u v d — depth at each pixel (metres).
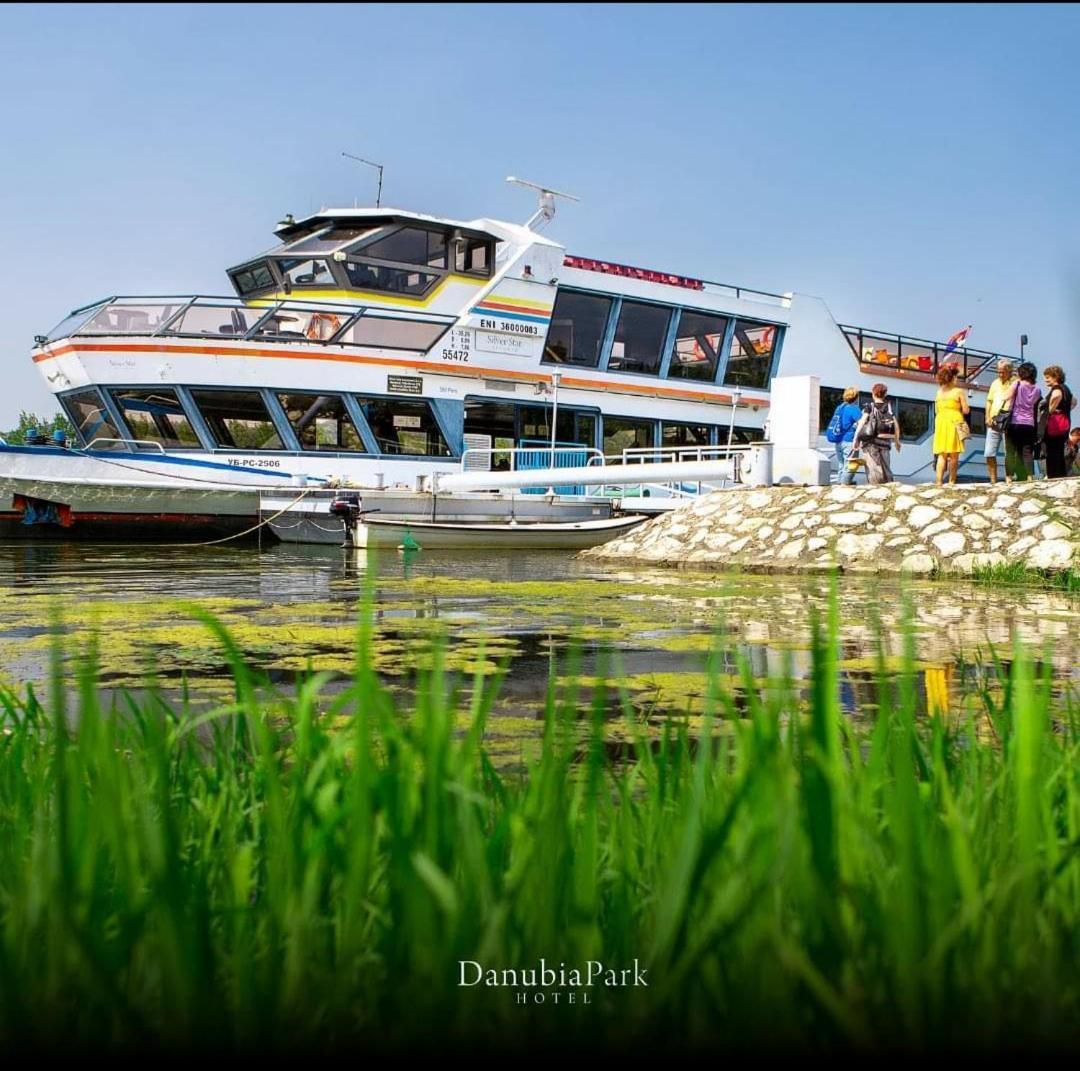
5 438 17.47
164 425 16.97
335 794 1.29
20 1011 0.88
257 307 17.69
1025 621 6.09
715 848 0.93
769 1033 0.87
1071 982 0.95
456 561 12.73
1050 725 2.43
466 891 0.99
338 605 7.04
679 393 21.41
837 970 0.92
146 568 11.12
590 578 9.89
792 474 13.33
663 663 4.45
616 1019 0.89
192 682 3.89
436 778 1.01
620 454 20.83
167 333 16.86
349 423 17.58
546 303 19.33
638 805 1.63
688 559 11.88
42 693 3.62
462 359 18.41
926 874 1.00
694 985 0.90
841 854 0.99
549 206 20.50
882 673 1.41
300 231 19.33
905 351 25.94
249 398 17.16
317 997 0.94
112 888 1.11
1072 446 14.68
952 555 10.35
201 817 1.48
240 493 16.61
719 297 22.16
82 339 16.86
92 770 1.19
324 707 3.29
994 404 11.67
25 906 1.03
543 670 4.27
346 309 17.62
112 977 0.91
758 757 1.01
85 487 16.17
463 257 19.03
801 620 6.18
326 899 1.10
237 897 1.11
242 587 8.60
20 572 10.41
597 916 1.12
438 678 1.07
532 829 1.11
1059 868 1.12
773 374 23.17
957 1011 0.88
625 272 20.67
